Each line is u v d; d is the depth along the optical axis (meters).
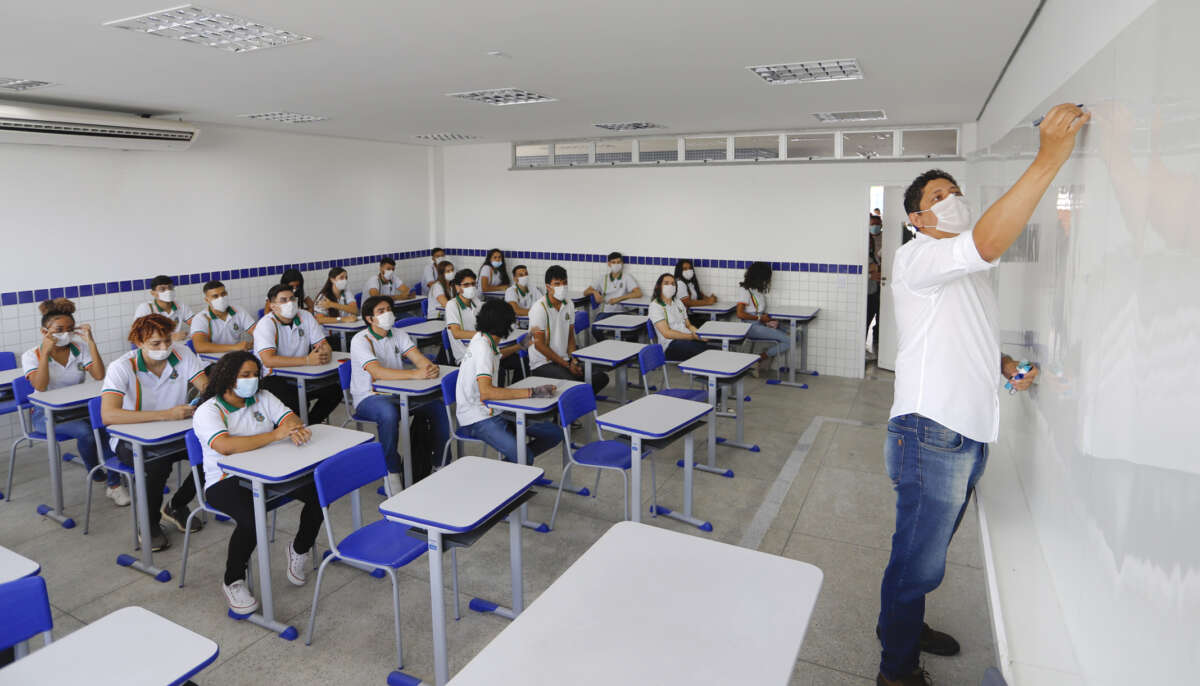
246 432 3.50
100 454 4.08
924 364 2.28
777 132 8.00
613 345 5.93
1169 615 1.19
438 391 4.67
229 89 5.14
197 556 3.93
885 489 4.76
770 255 8.26
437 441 4.78
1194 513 1.08
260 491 3.14
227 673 2.95
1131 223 1.43
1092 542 1.73
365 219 9.03
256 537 3.28
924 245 2.13
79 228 6.20
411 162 9.66
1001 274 3.48
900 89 5.21
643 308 8.73
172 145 6.43
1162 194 1.24
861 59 4.18
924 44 3.80
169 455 3.78
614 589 1.79
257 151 7.67
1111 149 1.59
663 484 4.89
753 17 3.29
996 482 3.47
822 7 3.11
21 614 1.93
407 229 9.68
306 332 5.50
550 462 5.33
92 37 3.57
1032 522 2.69
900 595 2.49
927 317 2.26
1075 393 1.92
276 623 3.24
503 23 3.37
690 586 1.81
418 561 3.88
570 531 4.20
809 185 7.96
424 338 7.11
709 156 8.40
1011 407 3.46
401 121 7.05
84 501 4.66
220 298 6.23
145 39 3.63
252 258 7.70
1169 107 1.21
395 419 4.62
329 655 3.07
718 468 5.14
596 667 1.48
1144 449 1.33
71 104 5.81
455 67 4.39
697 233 8.61
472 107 6.10
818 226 7.98
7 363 5.25
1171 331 1.19
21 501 4.66
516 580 3.26
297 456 3.29
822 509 4.46
